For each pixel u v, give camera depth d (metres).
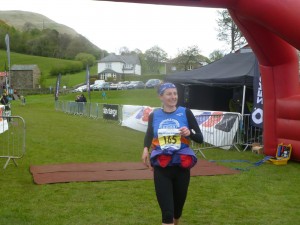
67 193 6.15
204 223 4.86
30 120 20.78
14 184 6.71
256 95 10.67
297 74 9.41
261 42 8.76
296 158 9.20
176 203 3.88
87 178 7.17
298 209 5.50
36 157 9.41
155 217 5.05
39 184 6.70
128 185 6.73
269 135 9.68
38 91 62.78
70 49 119.69
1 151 10.27
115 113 20.39
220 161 9.30
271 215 5.21
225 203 5.75
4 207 5.36
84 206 5.47
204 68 14.32
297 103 8.91
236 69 12.64
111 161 9.04
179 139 3.78
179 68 69.50
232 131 11.22
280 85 9.34
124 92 50.75
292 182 7.16
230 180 7.27
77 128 16.75
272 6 7.27
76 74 94.94
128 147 11.34
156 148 3.80
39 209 5.31
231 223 4.87
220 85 12.36
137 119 16.33
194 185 6.84
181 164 3.71
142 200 5.81
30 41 116.75
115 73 87.81
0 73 58.94
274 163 9.02
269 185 6.91
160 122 3.85
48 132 14.89
